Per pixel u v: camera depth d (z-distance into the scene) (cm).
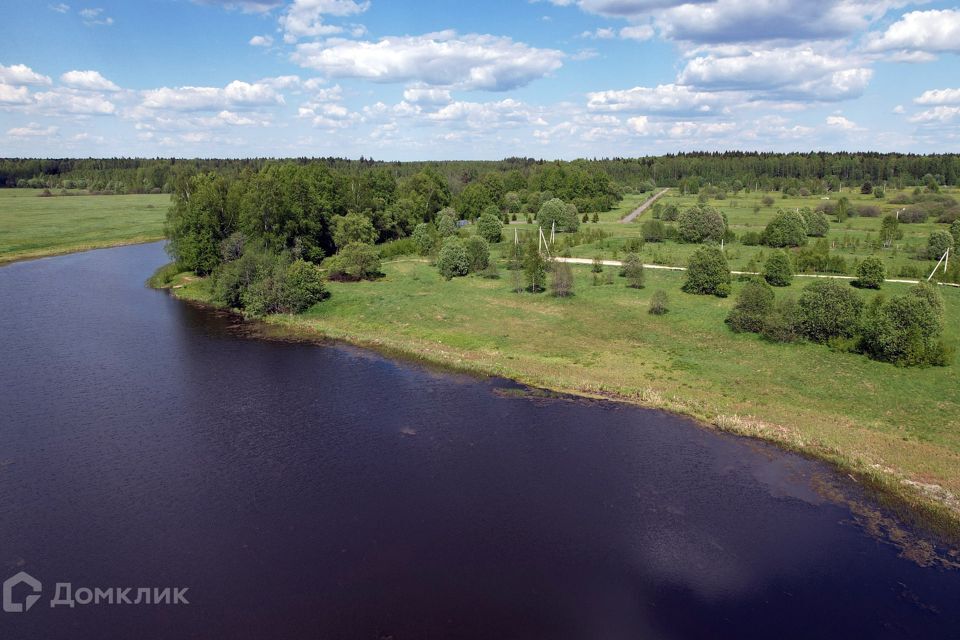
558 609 2725
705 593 2845
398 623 2631
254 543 3166
